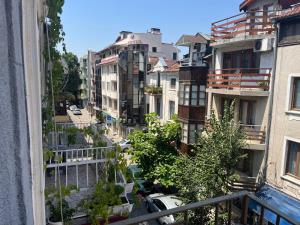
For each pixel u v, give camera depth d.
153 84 23.86
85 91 51.12
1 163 0.83
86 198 5.69
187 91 14.80
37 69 1.21
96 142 7.27
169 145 14.50
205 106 14.52
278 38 9.63
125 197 6.18
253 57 11.31
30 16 1.15
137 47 27.81
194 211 7.31
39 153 1.26
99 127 8.80
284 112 9.55
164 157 13.68
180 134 14.91
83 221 5.57
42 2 3.49
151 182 14.48
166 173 12.88
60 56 5.05
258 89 10.69
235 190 9.97
